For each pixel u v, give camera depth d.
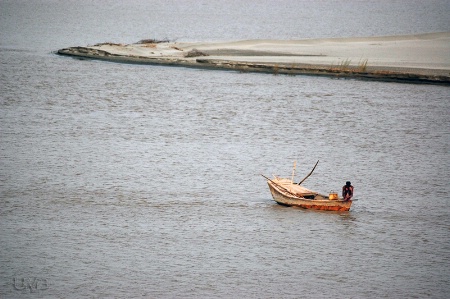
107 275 134.25
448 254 146.50
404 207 175.00
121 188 186.00
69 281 131.75
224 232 155.50
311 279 134.50
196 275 135.00
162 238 151.75
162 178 195.75
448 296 129.12
